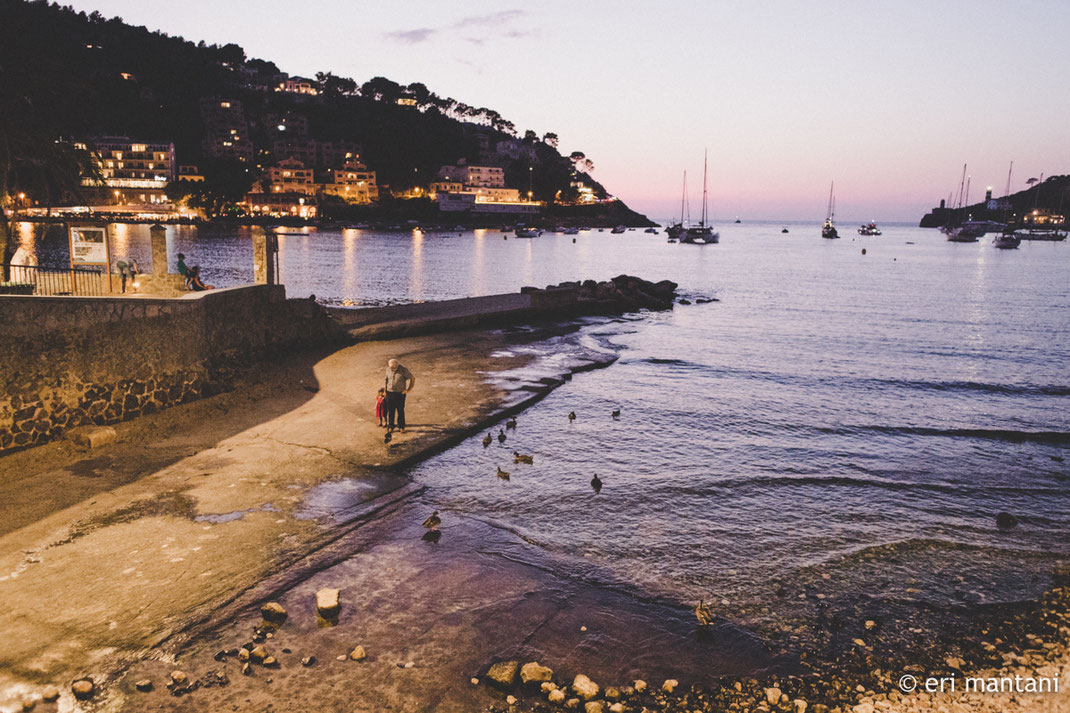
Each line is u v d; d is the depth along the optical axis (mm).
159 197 163500
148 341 13242
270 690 5789
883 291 55406
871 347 27781
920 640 7020
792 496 11094
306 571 7801
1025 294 53344
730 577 8234
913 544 9391
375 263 77125
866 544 9336
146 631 6520
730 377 20828
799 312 40031
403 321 23938
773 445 13977
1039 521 10422
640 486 11211
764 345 27609
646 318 34812
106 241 19391
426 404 15039
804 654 6684
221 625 6691
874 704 5941
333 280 56750
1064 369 23672
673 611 7383
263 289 17609
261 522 8945
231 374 15570
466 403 15250
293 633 6617
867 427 15648
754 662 6512
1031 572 8664
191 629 6594
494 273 68188
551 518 9750
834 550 9117
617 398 17250
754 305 43594
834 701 5961
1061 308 43594
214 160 184375
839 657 6656
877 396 18969
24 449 11148
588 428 14445
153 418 12992
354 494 10016
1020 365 24297
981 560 8969
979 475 12539
